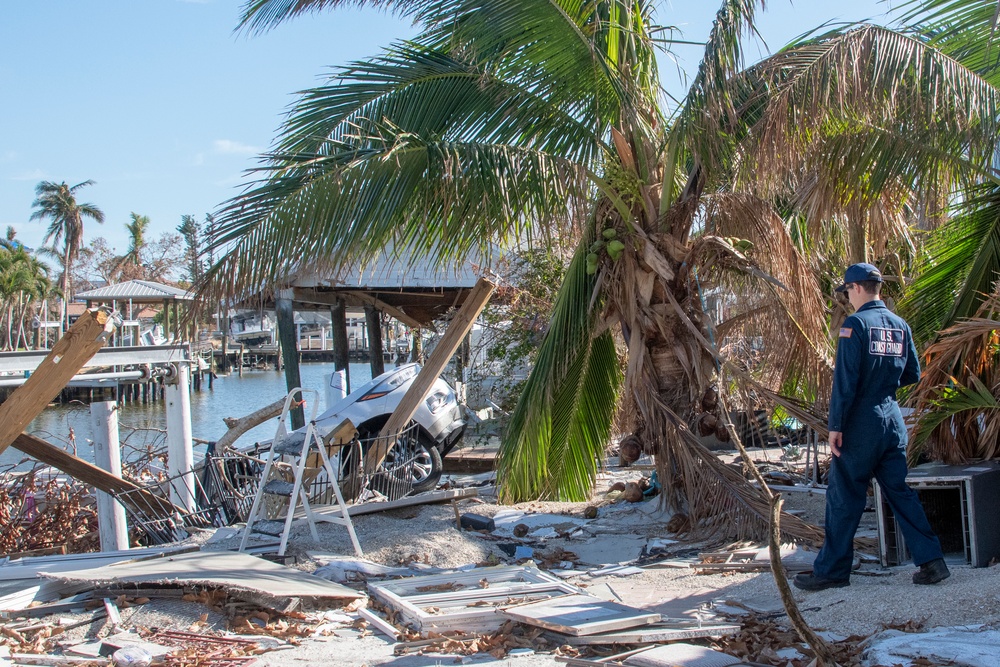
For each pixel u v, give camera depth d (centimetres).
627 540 690
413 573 580
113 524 867
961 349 568
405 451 971
